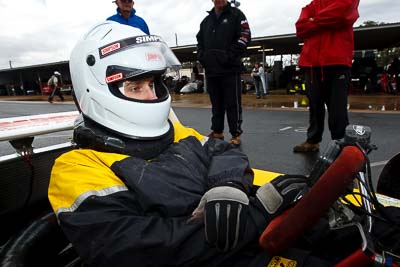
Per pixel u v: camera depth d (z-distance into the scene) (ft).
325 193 2.42
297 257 3.07
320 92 10.93
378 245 3.04
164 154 4.16
